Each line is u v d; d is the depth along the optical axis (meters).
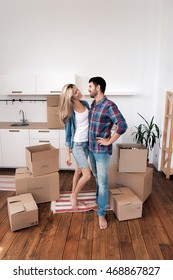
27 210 2.32
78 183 2.58
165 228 2.37
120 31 3.87
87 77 4.07
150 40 3.87
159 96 3.91
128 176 2.77
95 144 2.28
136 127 4.18
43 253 2.01
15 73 4.13
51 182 2.85
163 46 3.70
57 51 4.00
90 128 2.29
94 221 2.49
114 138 2.16
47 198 2.89
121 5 3.78
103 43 3.93
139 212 2.53
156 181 3.54
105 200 2.38
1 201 2.95
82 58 4.00
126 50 3.93
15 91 3.82
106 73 4.04
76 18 3.87
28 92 3.81
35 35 3.97
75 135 2.45
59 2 3.82
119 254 2.00
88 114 2.41
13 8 3.88
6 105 4.28
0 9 3.90
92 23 3.87
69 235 2.26
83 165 2.47
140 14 3.79
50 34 3.95
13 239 2.19
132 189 2.80
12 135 3.84
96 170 2.55
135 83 4.05
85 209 2.71
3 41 4.02
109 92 4.00
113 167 2.84
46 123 4.21
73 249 2.06
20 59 4.07
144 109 4.14
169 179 3.62
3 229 2.35
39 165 2.75
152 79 4.02
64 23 3.89
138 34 3.86
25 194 2.64
